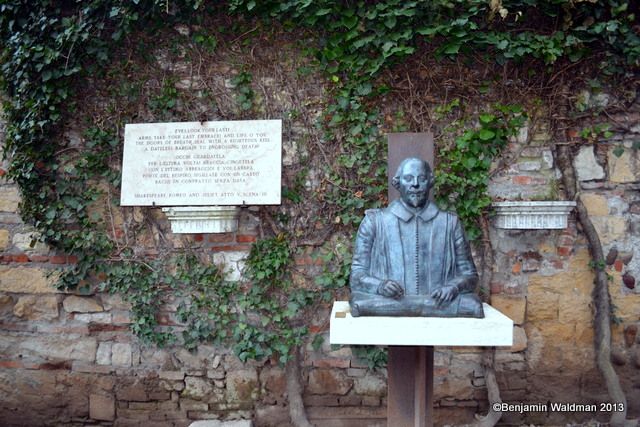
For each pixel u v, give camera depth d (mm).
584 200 3523
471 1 3307
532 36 3398
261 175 3475
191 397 3656
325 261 3576
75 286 3658
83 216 3654
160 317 3662
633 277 3496
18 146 3564
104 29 3625
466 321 2131
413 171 2352
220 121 3523
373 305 2219
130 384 3662
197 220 3428
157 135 3545
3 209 3699
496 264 3535
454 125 3549
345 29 3506
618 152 3506
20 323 3699
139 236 3674
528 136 3541
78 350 3682
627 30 3311
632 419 3443
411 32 3357
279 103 3646
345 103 3523
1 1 3514
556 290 3510
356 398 3588
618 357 3492
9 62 3561
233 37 3656
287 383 3570
